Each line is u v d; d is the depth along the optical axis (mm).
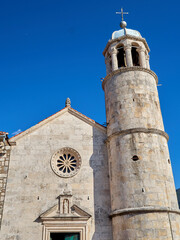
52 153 22516
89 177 21656
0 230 19234
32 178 21312
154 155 20156
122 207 18891
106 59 27141
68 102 25531
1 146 22500
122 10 29297
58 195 20781
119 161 20547
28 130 23203
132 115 21734
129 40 25734
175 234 17797
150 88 23547
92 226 19750
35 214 19953
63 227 19438
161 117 23344
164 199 18688
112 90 24000
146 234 17234
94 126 24000
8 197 20453
